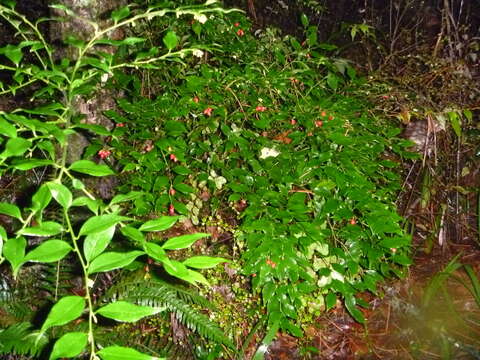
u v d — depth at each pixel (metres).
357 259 0.81
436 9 2.02
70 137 0.99
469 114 1.15
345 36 2.13
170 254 1.01
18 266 0.35
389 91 1.21
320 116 0.88
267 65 1.14
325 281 0.85
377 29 1.93
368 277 0.84
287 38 1.25
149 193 0.80
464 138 1.41
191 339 1.02
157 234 0.99
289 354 1.09
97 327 0.94
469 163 1.60
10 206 0.40
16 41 1.47
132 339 0.97
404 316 1.24
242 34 1.16
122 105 0.83
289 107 0.96
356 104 1.02
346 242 0.83
